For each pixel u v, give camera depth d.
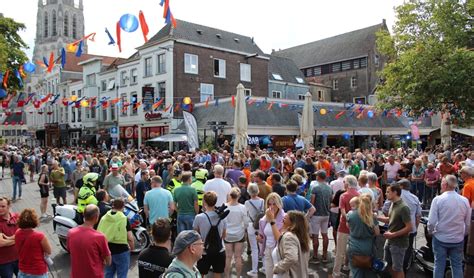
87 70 40.84
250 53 36.31
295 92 42.50
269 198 5.54
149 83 32.78
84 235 4.30
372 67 48.16
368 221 4.88
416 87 17.28
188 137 18.00
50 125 47.25
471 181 6.67
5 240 4.77
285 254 3.95
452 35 17.36
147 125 32.91
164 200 6.81
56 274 6.67
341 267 6.74
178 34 31.55
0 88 14.98
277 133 25.45
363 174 7.16
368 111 24.17
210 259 5.22
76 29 88.62
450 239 5.32
